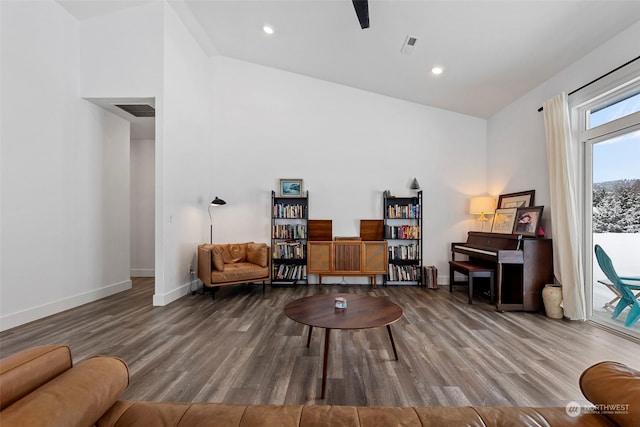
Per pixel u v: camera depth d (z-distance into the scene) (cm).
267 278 458
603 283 319
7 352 243
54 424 77
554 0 258
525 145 421
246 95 521
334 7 339
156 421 100
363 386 195
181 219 429
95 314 343
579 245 327
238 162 520
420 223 507
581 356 239
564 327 306
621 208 297
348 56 429
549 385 196
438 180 523
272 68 523
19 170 307
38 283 325
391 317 213
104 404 97
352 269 479
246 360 231
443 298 424
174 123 407
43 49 334
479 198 470
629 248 289
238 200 520
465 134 524
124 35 384
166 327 302
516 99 440
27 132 316
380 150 524
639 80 273
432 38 343
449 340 272
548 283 359
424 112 525
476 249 416
